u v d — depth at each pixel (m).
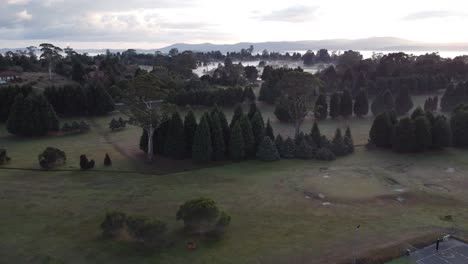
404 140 53.94
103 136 63.81
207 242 28.31
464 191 39.81
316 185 41.56
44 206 34.88
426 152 54.91
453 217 33.28
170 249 27.28
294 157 53.12
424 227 31.05
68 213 33.44
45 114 63.41
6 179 42.16
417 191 39.66
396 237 29.19
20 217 32.38
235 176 45.12
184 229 30.39
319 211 34.47
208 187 41.09
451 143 55.09
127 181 42.72
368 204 36.22
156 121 49.62
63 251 26.84
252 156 53.41
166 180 43.44
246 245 27.91
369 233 29.86
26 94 74.56
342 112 80.44
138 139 61.88
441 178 43.97
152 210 34.47
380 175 45.09
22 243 27.94
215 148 50.81
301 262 25.67
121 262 25.58
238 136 50.91
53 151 46.25
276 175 45.38
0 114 72.38
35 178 42.81
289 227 30.97
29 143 58.69
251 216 33.19
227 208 35.03
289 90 62.72
